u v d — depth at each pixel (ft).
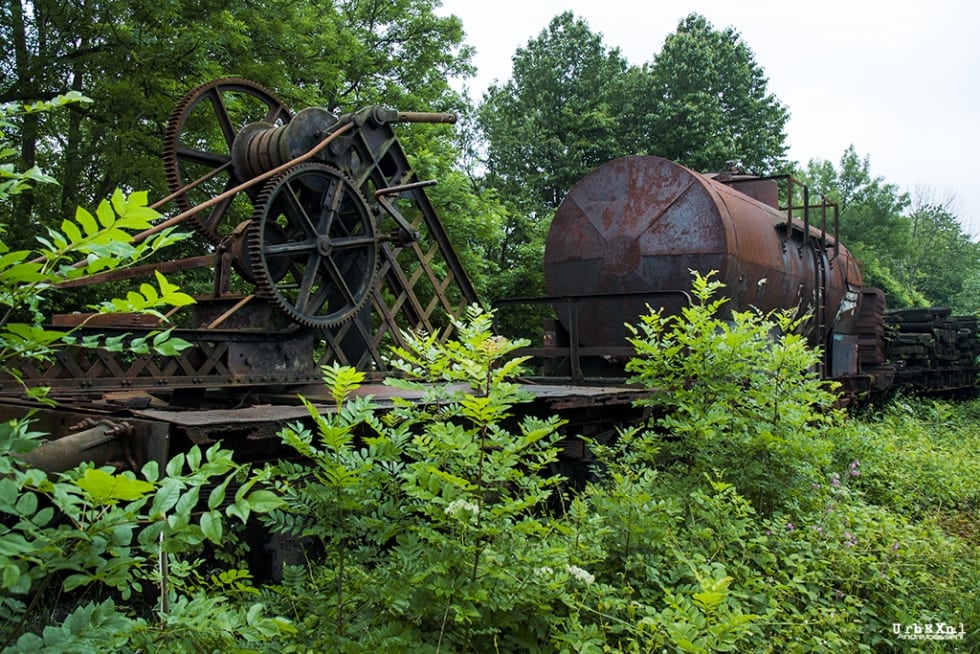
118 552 6.45
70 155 44.34
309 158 23.47
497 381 10.60
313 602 10.93
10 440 6.13
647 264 33.45
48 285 6.34
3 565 5.57
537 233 67.97
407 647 10.01
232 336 19.80
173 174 24.84
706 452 18.80
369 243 23.95
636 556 13.98
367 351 24.64
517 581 10.91
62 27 41.14
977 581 16.61
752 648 12.64
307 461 14.98
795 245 38.81
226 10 42.57
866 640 14.44
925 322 67.05
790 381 20.26
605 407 24.07
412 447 11.35
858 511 19.04
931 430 41.60
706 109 112.37
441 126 63.82
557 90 118.11
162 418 12.69
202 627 7.41
